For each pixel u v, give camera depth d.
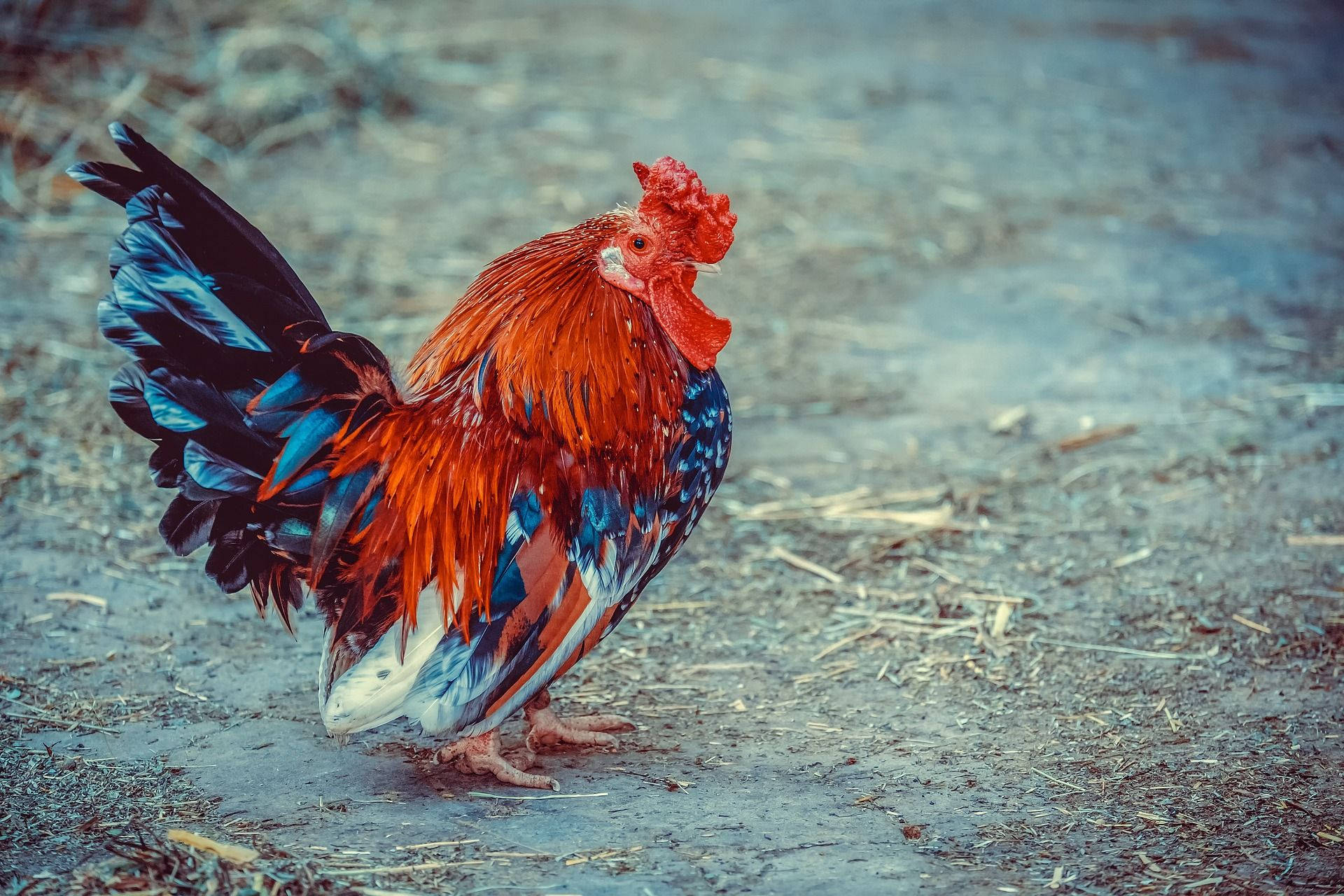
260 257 5.16
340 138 15.37
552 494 5.23
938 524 8.34
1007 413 9.97
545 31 19.95
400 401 5.33
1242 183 14.92
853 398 10.27
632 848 5.06
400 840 5.07
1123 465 9.12
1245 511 8.42
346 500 5.06
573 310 5.35
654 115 16.56
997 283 12.34
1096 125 16.80
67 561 7.59
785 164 15.09
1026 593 7.52
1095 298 11.97
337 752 5.84
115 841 4.98
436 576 5.22
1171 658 6.80
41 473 8.55
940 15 22.34
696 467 5.58
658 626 7.23
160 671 6.54
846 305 11.86
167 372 4.80
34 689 6.30
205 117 14.87
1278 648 6.88
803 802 5.46
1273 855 5.07
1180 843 5.16
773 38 20.36
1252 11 23.42
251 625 7.07
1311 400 9.99
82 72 14.98
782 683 6.63
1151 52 20.41
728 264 12.63
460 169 14.72
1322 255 12.93
